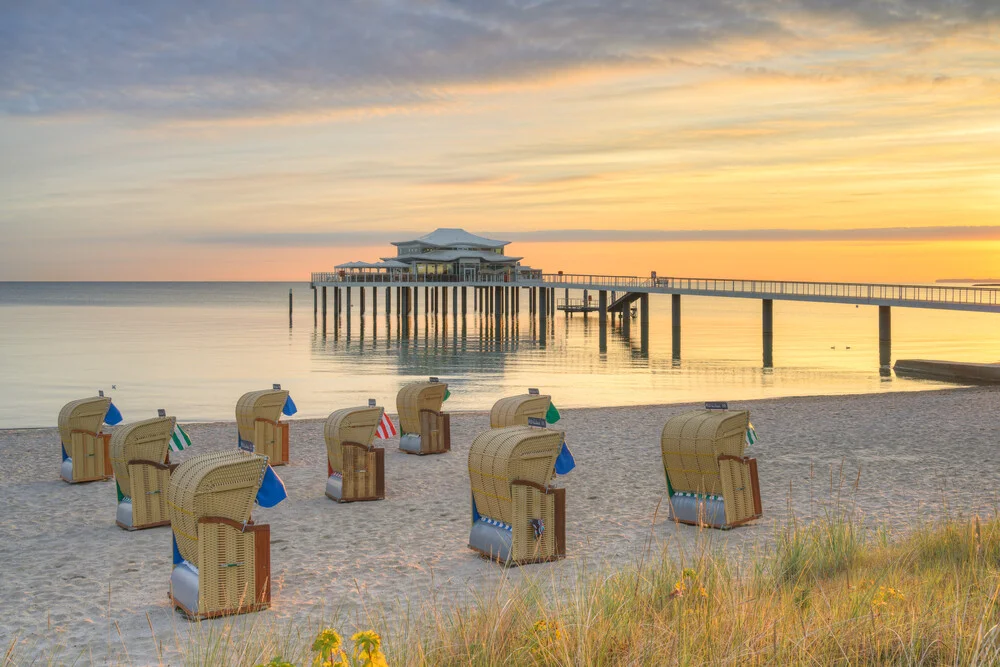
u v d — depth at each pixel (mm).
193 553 7887
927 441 17562
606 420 21047
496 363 49719
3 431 20344
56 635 7492
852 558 8148
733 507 10719
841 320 121625
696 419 10906
